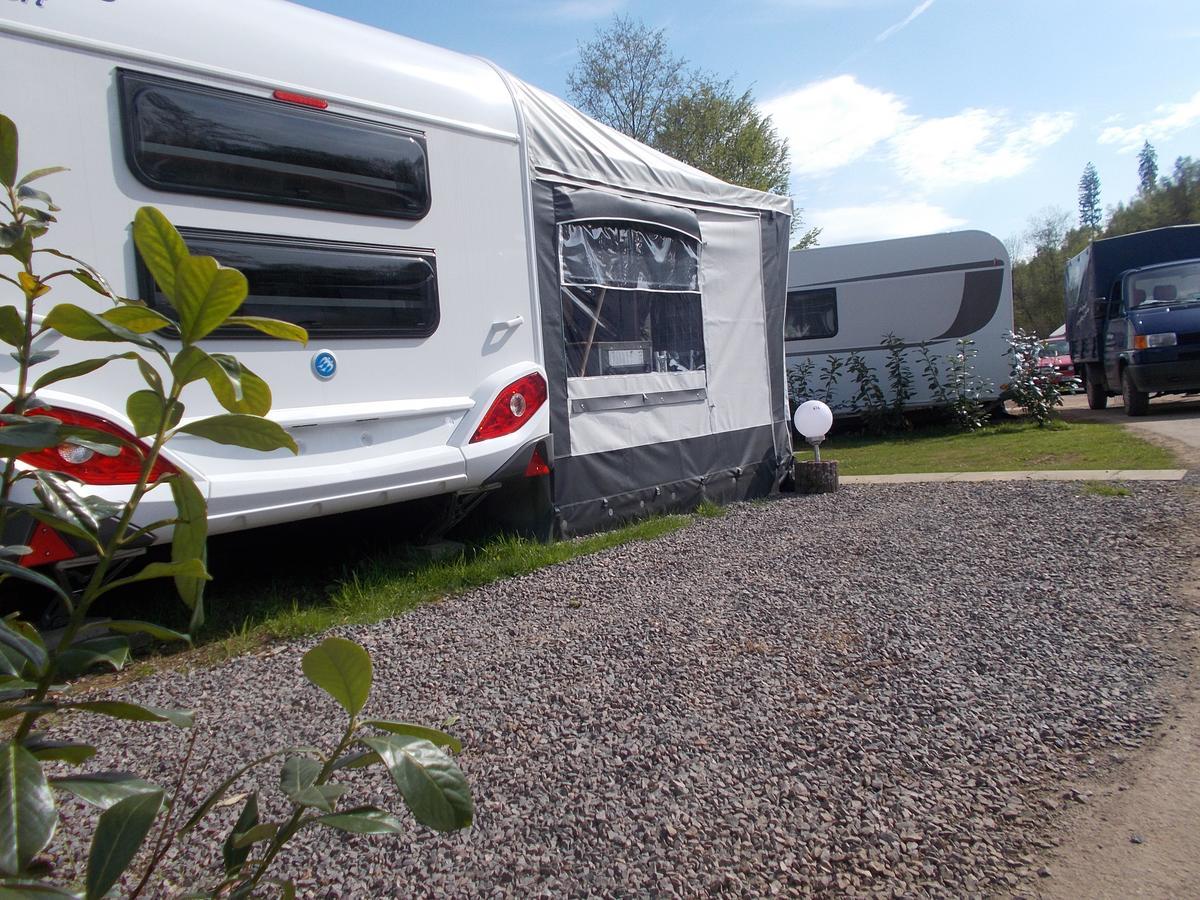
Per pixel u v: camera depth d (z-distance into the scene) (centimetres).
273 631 425
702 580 490
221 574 550
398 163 486
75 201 371
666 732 297
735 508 731
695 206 714
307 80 450
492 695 336
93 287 124
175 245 103
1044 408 1363
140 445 115
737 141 2712
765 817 244
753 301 784
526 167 560
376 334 475
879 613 417
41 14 364
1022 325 5272
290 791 99
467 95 529
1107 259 1523
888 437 1445
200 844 234
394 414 477
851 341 1480
